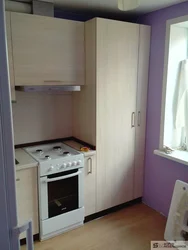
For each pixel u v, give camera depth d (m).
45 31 2.25
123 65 2.54
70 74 2.46
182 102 2.60
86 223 2.64
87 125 2.63
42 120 2.77
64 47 2.38
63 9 2.56
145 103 2.82
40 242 2.33
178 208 2.31
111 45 2.41
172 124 2.70
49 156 2.40
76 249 2.24
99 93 2.43
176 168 2.57
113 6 2.44
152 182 2.91
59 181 2.35
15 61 2.14
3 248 0.58
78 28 2.42
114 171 2.73
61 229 2.46
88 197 2.60
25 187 2.17
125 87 2.61
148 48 2.69
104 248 2.25
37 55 2.25
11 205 0.57
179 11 2.33
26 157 2.33
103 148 2.59
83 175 2.49
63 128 2.92
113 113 2.58
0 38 0.50
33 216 2.27
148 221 2.67
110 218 2.73
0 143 0.53
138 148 2.89
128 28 2.50
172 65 2.53
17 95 2.56
